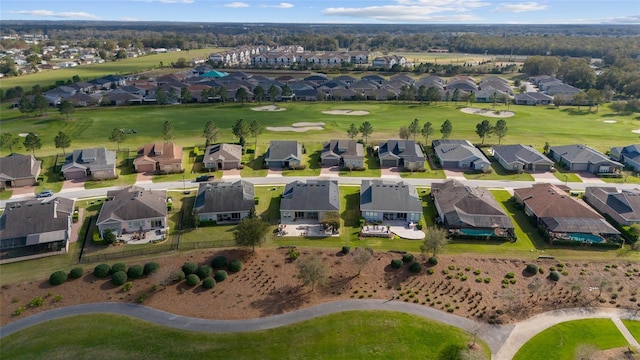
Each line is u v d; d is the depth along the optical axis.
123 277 64.94
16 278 66.38
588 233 76.94
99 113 167.62
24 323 57.38
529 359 52.03
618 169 109.56
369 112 172.38
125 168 111.12
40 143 116.94
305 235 79.50
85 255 72.56
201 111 173.12
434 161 117.69
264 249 74.56
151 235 79.12
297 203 85.62
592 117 166.25
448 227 79.88
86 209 88.88
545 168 111.12
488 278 66.81
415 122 129.75
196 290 64.19
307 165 114.62
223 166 110.94
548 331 56.47
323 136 138.62
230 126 149.50
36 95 169.25
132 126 149.38
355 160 111.56
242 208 84.88
